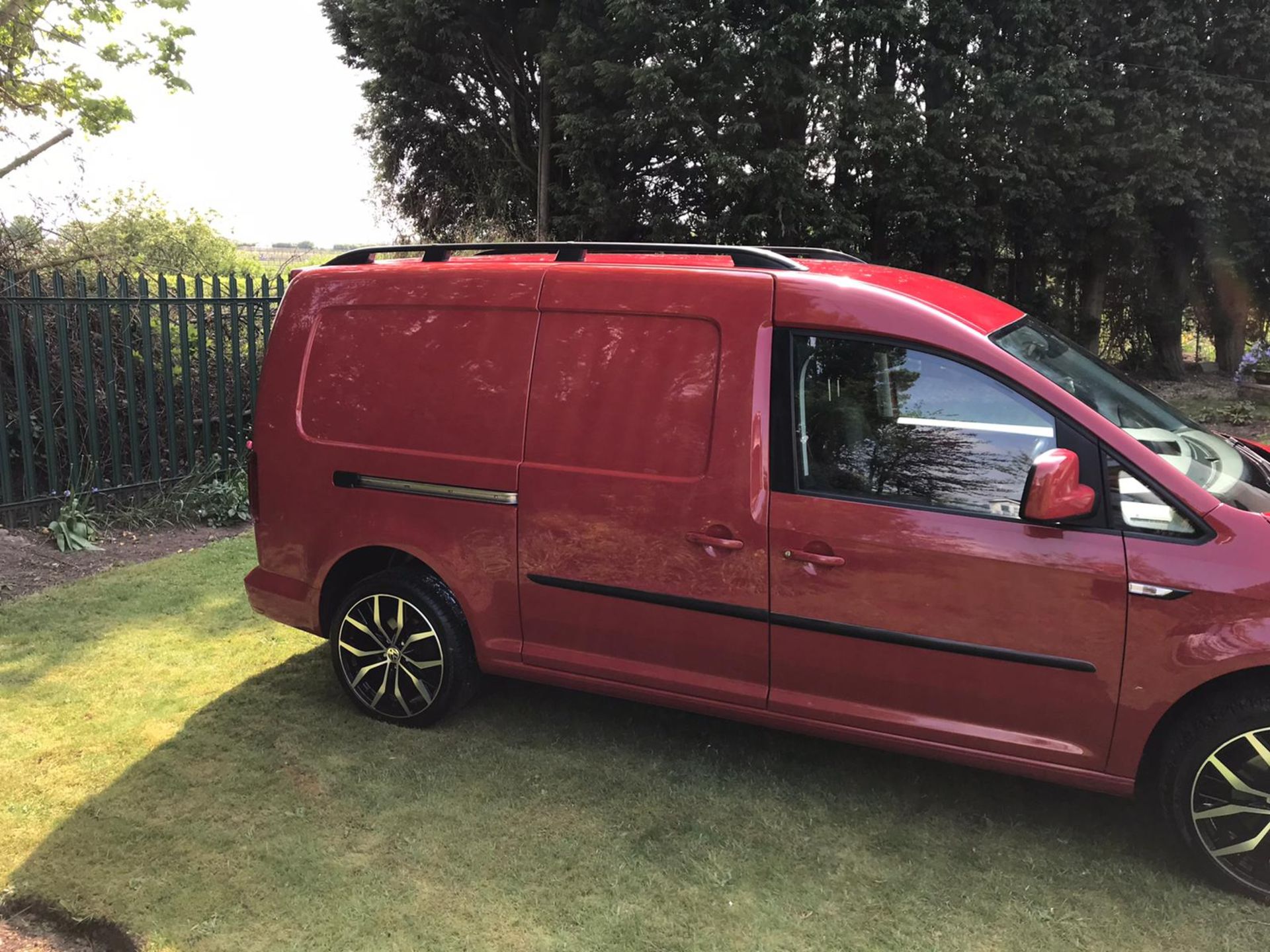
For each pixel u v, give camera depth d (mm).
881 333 2832
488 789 3182
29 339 6684
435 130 16547
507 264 3338
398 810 3047
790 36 12492
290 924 2498
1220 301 16750
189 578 5504
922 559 2734
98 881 2666
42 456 6828
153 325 7484
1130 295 16672
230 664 4254
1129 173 14539
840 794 3164
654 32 12641
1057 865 2758
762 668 3021
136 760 3355
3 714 3711
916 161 13906
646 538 3086
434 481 3404
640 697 3256
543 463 3229
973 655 2723
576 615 3266
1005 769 2787
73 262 7281
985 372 2729
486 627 3432
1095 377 3059
